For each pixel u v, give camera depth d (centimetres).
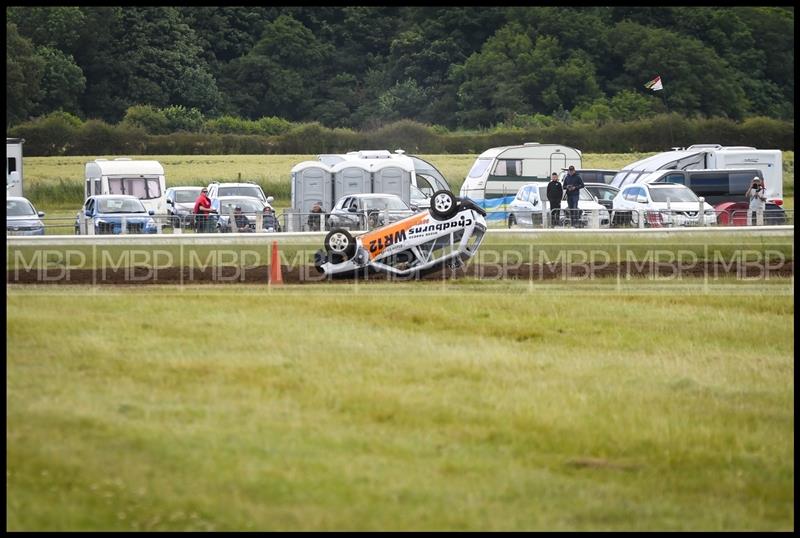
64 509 4038
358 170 17738
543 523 4053
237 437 4734
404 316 7450
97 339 6450
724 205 17375
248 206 16788
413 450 4681
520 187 19550
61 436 4653
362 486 4284
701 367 6191
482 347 6550
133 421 4891
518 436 4900
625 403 5409
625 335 7019
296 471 4391
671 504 4300
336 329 6950
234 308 7619
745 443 4922
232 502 4109
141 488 4200
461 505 4166
